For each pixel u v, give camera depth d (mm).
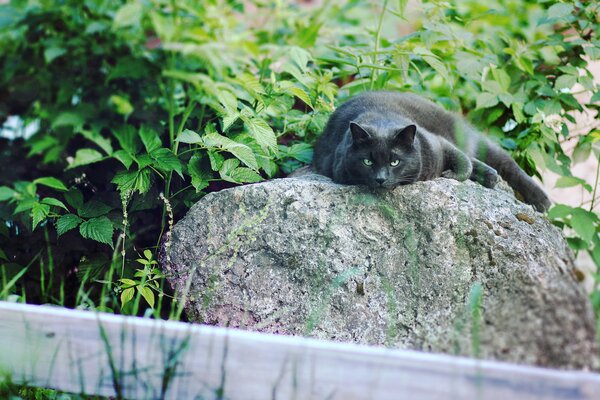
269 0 5742
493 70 4883
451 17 5535
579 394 2443
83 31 3721
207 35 3680
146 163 3816
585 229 4020
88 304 3887
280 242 3746
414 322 3506
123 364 2885
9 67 3777
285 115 4652
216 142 3871
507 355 2867
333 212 3807
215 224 3865
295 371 2695
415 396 2588
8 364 3010
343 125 4656
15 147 3992
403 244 3732
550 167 4750
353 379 2641
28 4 3729
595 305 3186
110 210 4047
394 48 5031
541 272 3410
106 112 3840
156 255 4082
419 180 4176
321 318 3574
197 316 3732
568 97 4898
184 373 2812
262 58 4762
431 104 4914
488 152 4688
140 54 3756
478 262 3594
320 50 5312
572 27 5141
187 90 4051
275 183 3924
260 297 3693
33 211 3729
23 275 4082
